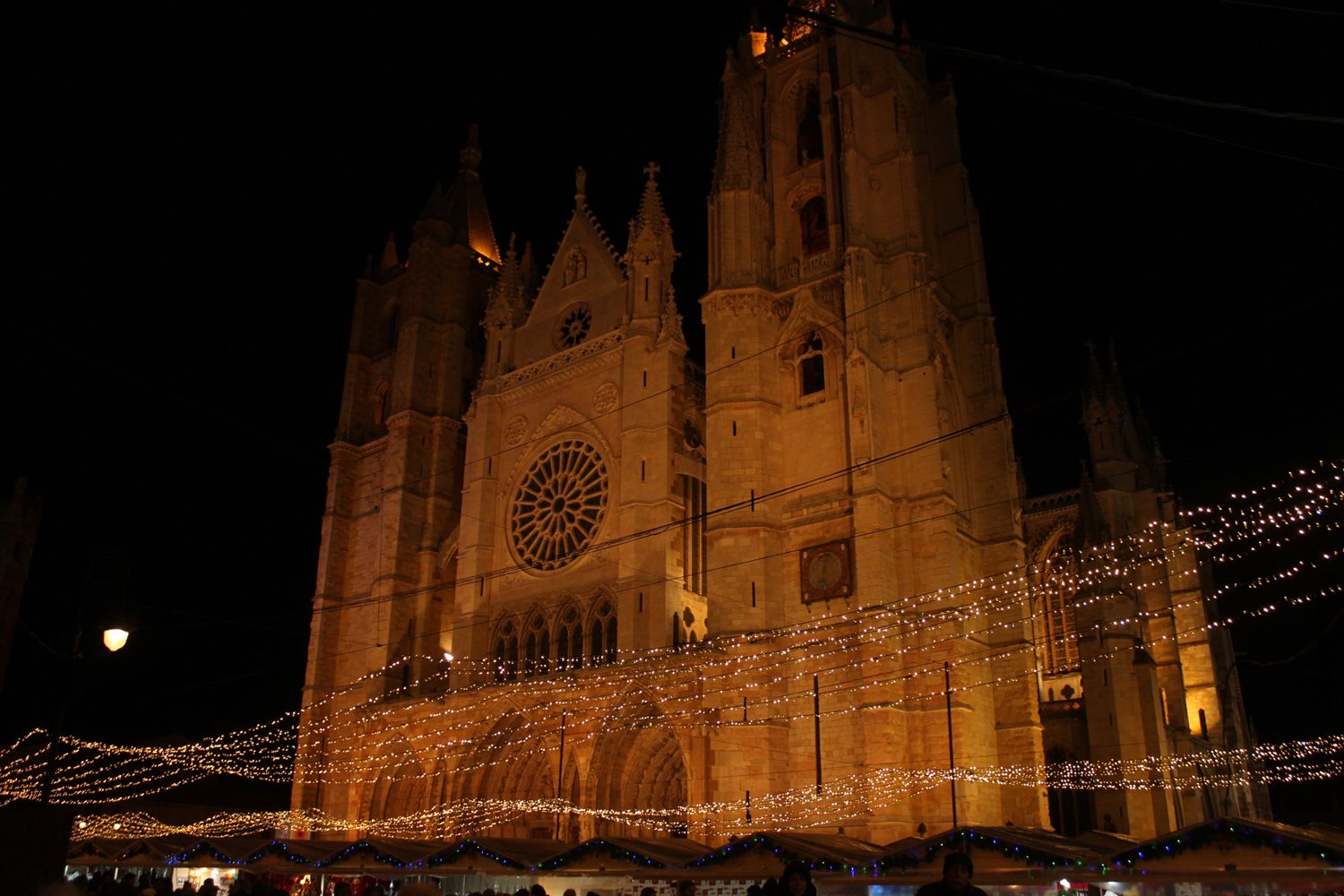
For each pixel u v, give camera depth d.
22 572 27.00
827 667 55.16
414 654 75.31
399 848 44.97
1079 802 72.94
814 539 58.44
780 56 73.00
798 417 61.84
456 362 85.06
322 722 77.94
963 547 59.44
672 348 66.62
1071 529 92.44
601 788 60.34
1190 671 84.31
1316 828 67.25
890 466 57.56
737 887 39.34
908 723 53.00
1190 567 87.00
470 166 98.50
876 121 65.88
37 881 20.33
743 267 65.06
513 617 69.00
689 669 57.53
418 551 79.44
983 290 67.38
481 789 66.50
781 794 53.53
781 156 69.69
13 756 65.44
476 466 74.38
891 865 33.12
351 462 87.00
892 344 60.16
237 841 48.56
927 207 68.88
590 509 68.12
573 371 72.12
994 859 31.69
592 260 74.88
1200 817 70.75
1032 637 60.16
